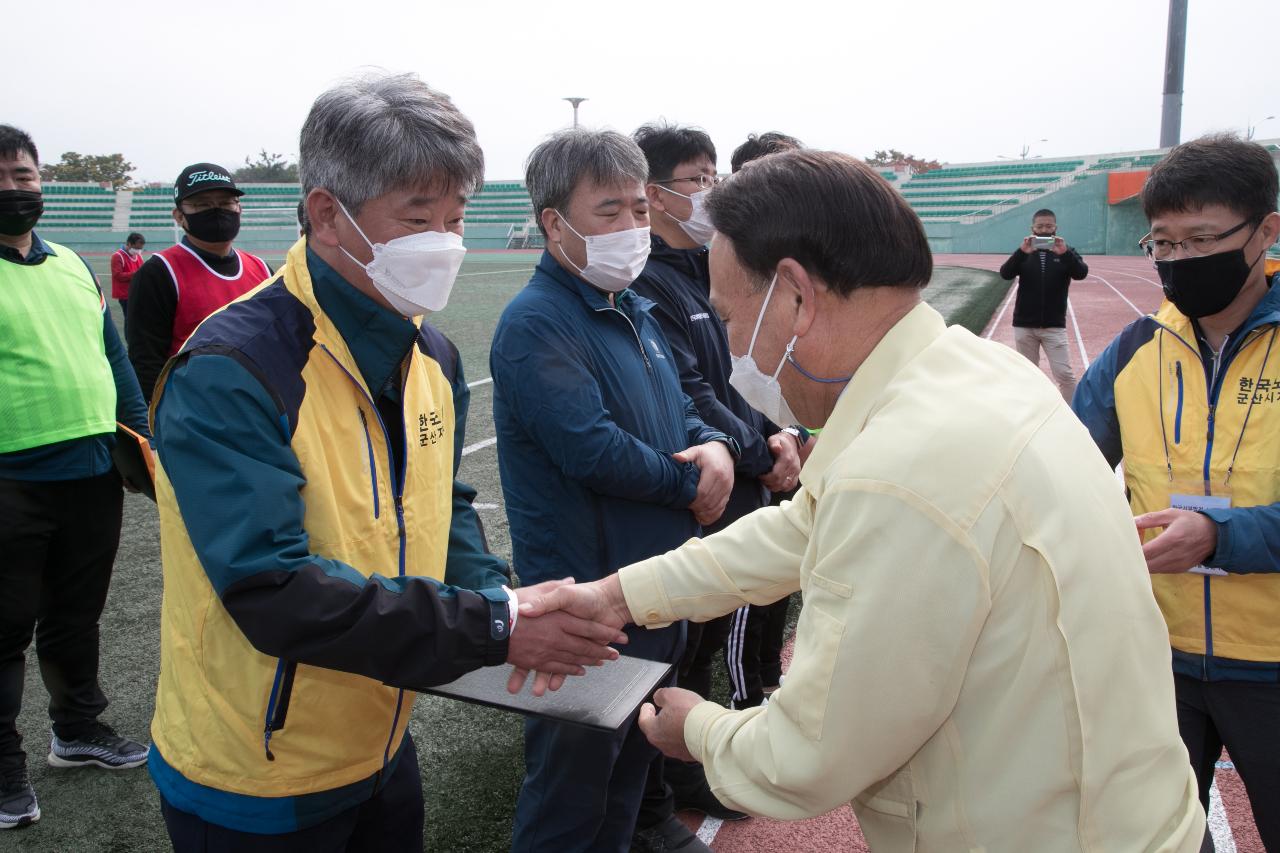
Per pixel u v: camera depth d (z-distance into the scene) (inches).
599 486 80.0
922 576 37.9
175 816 58.1
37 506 106.1
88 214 2091.5
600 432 79.0
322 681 55.5
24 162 105.4
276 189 2068.2
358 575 51.9
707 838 104.8
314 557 51.0
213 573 49.2
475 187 58.0
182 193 143.0
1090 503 40.4
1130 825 39.5
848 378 46.5
